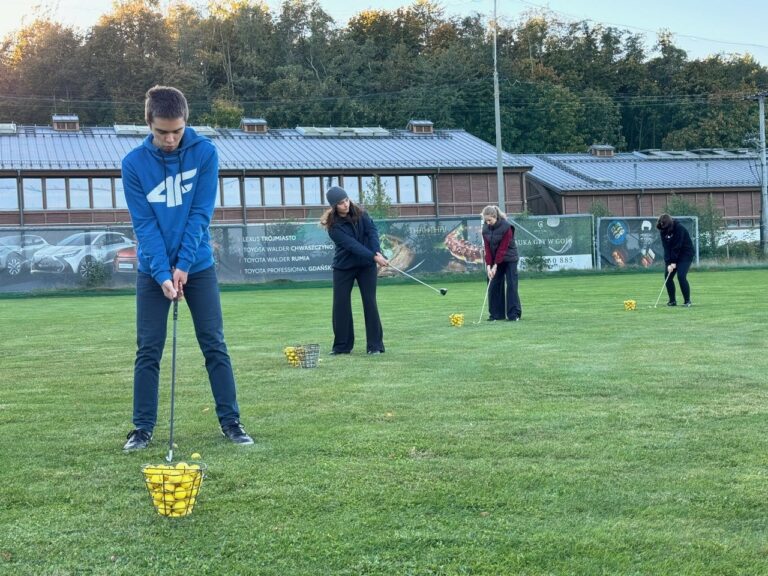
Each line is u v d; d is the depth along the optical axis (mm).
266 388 6121
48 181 33062
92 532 3170
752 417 4875
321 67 63406
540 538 3055
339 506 3410
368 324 8195
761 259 33062
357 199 36781
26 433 4762
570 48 71625
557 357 7492
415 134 41469
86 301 19922
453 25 71625
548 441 4367
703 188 43250
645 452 4129
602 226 30562
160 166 4535
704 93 69188
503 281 11617
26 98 56469
